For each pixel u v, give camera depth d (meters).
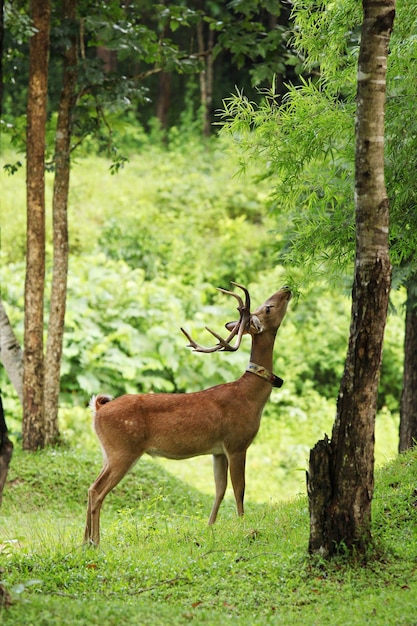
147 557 9.06
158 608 7.43
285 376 22.20
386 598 7.57
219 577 8.30
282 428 20.83
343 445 8.31
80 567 8.67
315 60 11.25
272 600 7.75
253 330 10.48
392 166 10.52
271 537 9.61
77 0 17.16
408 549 8.66
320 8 11.50
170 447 10.23
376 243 8.12
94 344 20.42
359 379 8.20
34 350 15.66
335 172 11.10
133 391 20.44
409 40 10.20
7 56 17.27
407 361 14.46
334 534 8.35
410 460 11.83
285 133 10.83
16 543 10.30
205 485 17.22
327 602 7.60
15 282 21.89
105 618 7.05
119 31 15.97
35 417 15.66
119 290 21.64
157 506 14.12
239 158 11.16
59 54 16.27
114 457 10.04
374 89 8.12
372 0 8.05
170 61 17.03
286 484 18.02
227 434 10.39
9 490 14.28
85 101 16.12
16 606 7.17
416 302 13.70
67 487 14.52
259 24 17.28
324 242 11.12
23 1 17.02
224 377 21.06
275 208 16.20
